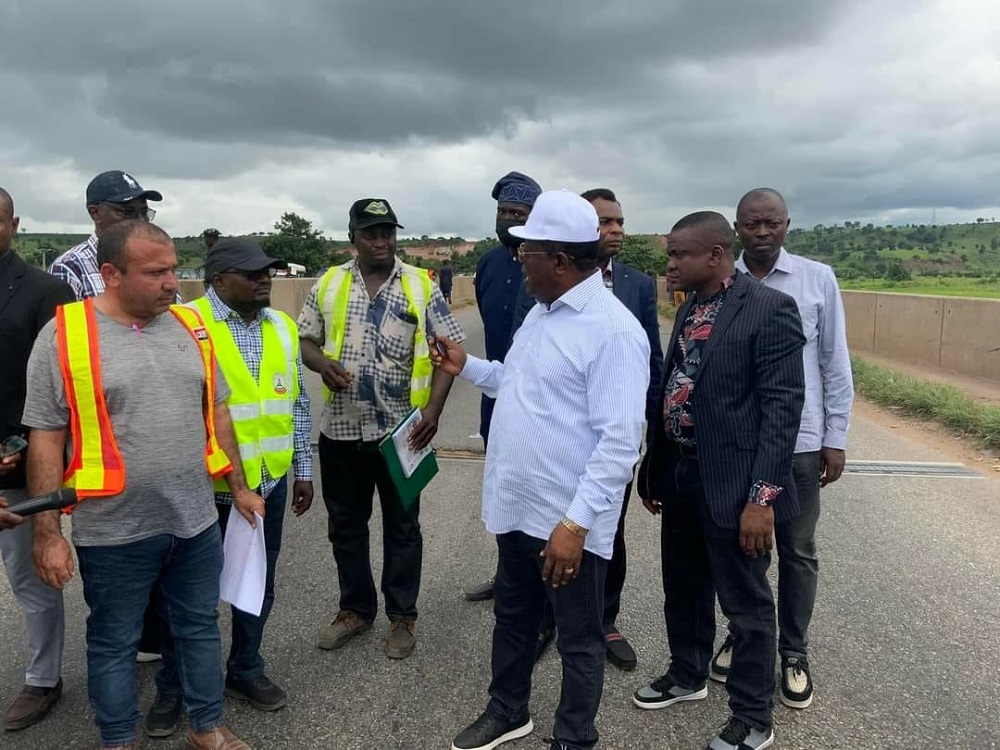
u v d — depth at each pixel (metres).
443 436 7.99
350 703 3.23
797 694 3.16
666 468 3.08
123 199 3.39
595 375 2.49
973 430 8.25
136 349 2.52
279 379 3.17
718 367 2.75
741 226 3.34
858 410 9.99
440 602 4.19
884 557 4.77
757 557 2.81
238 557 2.98
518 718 2.96
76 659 3.55
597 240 2.56
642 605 4.18
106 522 2.50
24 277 2.96
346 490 3.65
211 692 2.78
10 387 2.92
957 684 3.32
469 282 44.97
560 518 2.59
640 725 3.09
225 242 3.05
